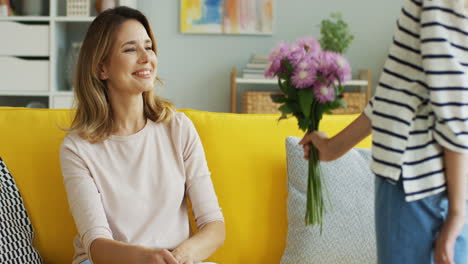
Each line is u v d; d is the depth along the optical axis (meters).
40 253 1.65
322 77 1.17
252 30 4.36
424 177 1.02
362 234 1.66
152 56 1.61
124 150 1.58
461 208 1.00
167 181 1.57
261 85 4.40
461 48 0.98
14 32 3.99
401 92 1.04
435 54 0.98
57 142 1.70
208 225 1.56
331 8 4.34
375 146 1.07
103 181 1.54
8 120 1.71
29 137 1.70
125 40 1.58
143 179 1.56
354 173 1.72
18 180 1.66
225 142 1.79
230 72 4.42
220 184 1.76
